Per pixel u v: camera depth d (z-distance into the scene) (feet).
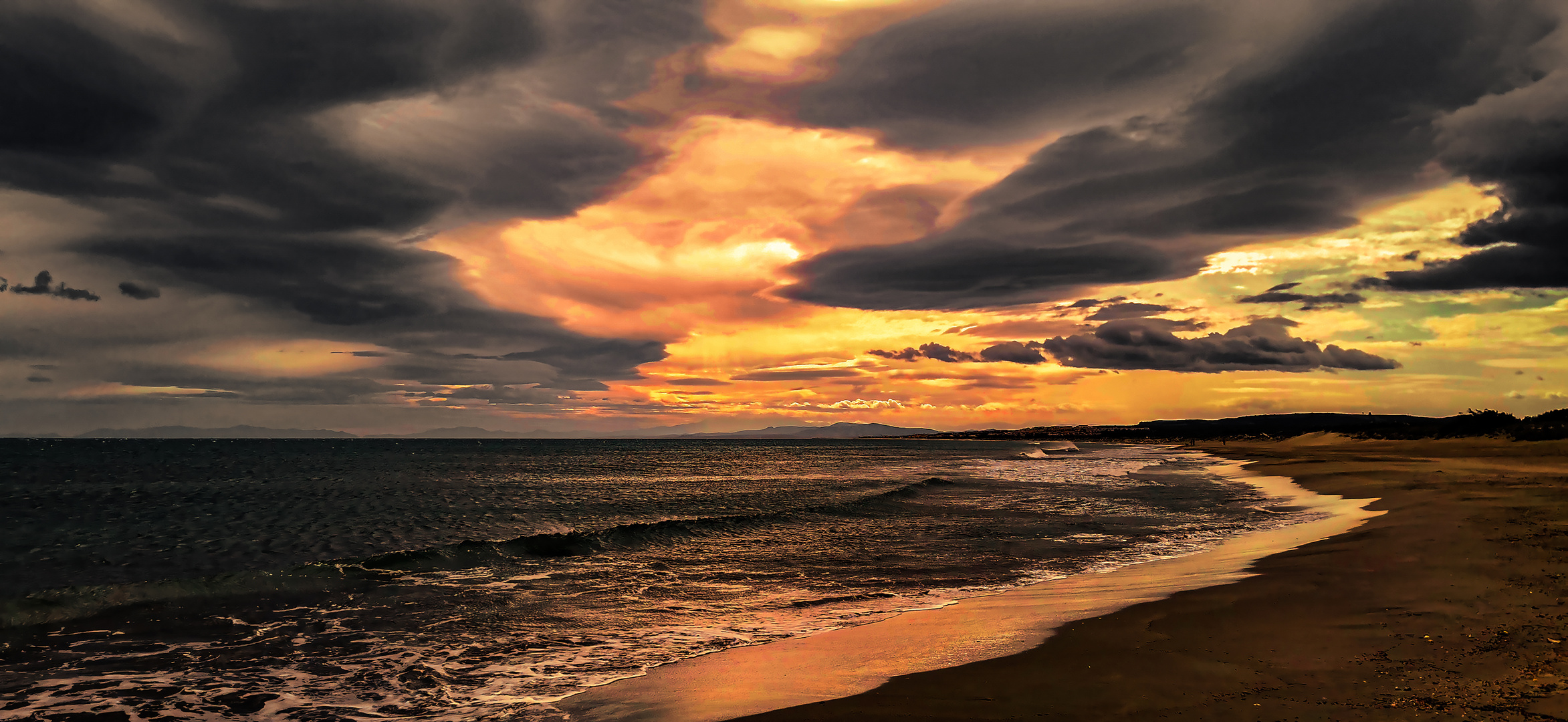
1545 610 28.94
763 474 208.64
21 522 90.43
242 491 140.87
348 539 75.25
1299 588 37.37
